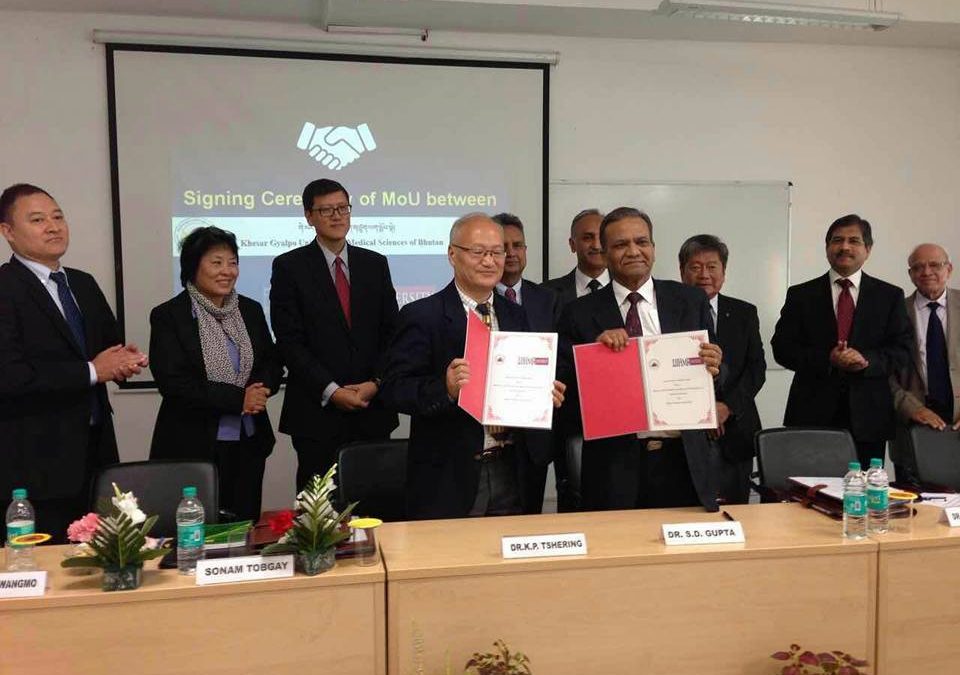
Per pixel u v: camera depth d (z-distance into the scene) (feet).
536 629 5.66
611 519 6.78
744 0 11.70
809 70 15.05
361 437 10.16
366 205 13.78
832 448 8.66
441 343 6.89
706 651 5.87
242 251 13.42
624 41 14.43
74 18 12.69
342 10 12.65
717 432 8.77
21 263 8.15
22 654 5.07
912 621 6.14
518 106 14.11
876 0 13.42
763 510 7.09
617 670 5.78
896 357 10.35
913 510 7.00
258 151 13.35
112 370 8.10
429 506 6.91
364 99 13.65
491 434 6.88
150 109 12.94
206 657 5.26
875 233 15.53
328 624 5.40
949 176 15.71
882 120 15.38
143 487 7.37
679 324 7.21
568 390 7.59
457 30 13.83
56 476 8.01
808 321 10.96
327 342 9.96
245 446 9.52
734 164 14.96
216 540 5.93
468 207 14.10
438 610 5.53
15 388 7.64
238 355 9.44
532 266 14.39
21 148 12.69
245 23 13.21
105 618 5.14
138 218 13.03
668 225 14.78
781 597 5.94
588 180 14.51
